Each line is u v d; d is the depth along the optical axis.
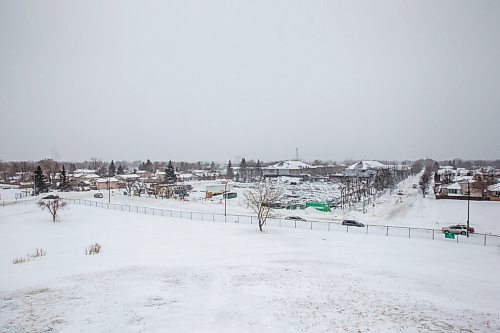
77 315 17.55
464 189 89.44
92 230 45.06
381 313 17.78
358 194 96.56
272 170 193.50
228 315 17.50
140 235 41.66
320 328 16.02
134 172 172.00
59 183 126.00
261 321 16.77
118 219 53.47
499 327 16.28
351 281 23.20
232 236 40.56
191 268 26.64
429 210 69.62
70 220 52.59
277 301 19.44
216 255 31.22
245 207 72.88
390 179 126.81
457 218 59.75
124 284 22.72
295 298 19.92
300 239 38.81
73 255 32.06
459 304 19.22
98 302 19.41
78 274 25.39
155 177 145.88
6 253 33.44
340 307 18.56
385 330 15.84
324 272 25.42
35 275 25.34
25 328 16.08
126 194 99.31
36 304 19.19
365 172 181.75
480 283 22.98
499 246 35.41
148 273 25.33
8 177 160.12
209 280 23.44
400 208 75.00
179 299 19.83
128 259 30.02
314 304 18.98
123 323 16.58
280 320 16.88
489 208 70.50
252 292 20.97
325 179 171.88
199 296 20.33
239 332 15.61
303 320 16.88
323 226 48.91
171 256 31.00
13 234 42.97
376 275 24.67
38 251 34.06
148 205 75.00
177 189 105.19
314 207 73.50
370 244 36.19
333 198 94.69
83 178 137.75
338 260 29.19
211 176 182.25
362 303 19.17
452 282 23.14
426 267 26.97
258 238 39.34
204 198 92.31
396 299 19.86
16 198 82.00
